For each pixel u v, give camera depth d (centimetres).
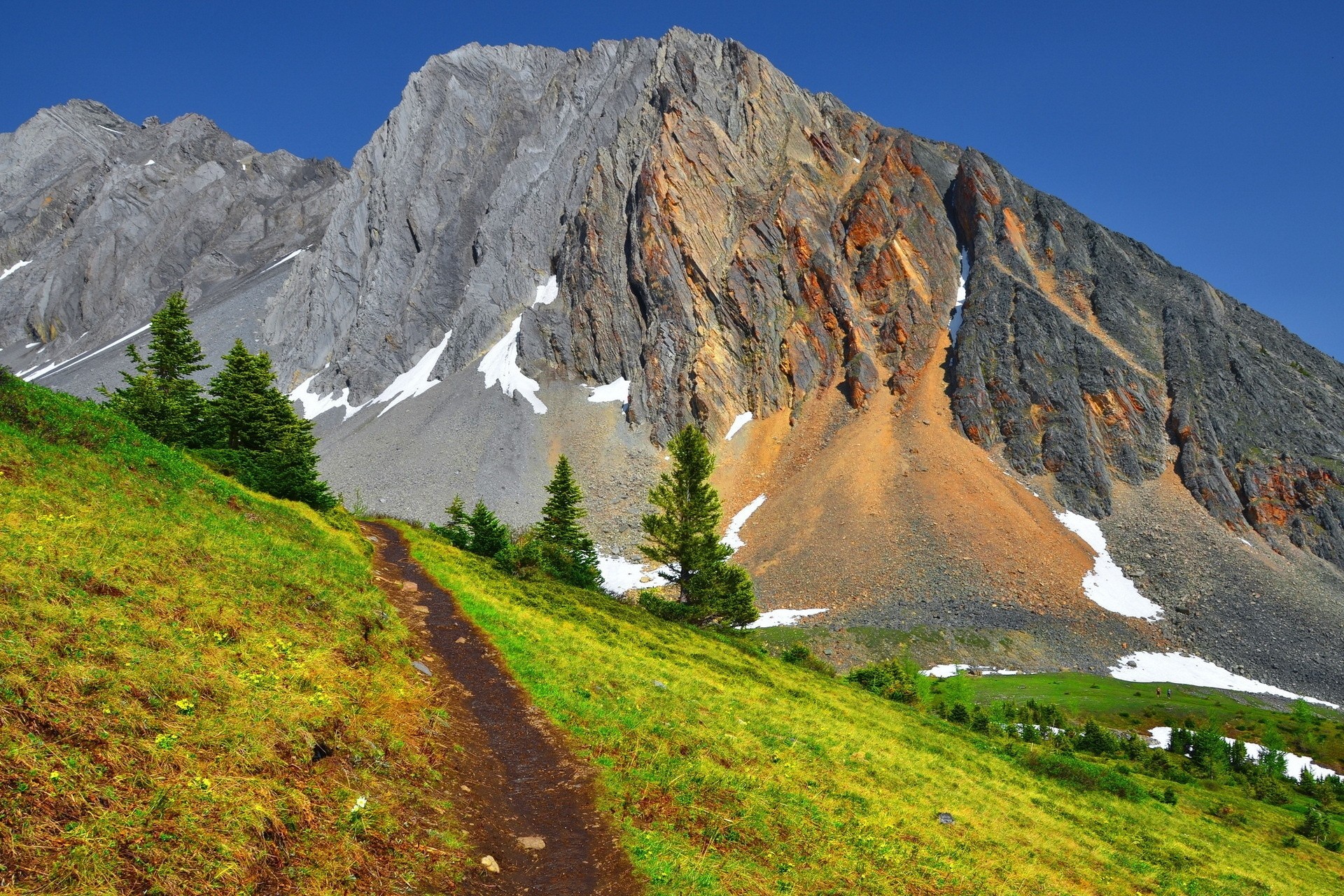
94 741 835
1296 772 6159
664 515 6191
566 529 6256
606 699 1995
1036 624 8844
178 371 5356
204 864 756
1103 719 6788
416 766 1249
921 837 1750
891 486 11750
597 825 1270
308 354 19950
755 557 10888
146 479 2216
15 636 923
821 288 15650
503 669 2080
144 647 1085
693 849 1255
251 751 973
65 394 2609
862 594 9469
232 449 4456
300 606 1725
